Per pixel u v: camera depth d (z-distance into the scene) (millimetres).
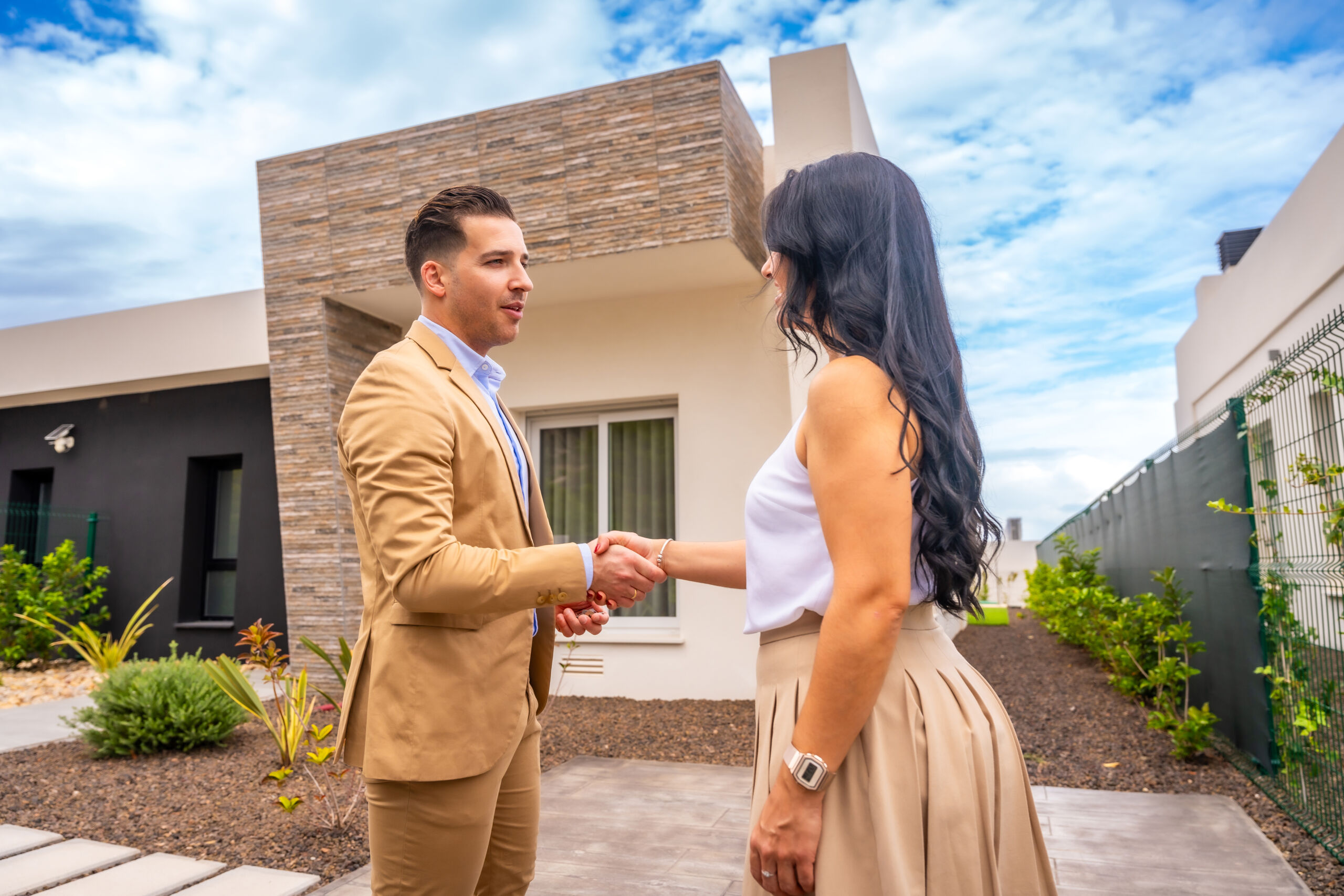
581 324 6609
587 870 2865
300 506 6629
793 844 935
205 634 8430
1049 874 1036
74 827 3451
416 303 6746
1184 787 3836
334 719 5395
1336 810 3137
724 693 6016
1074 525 12305
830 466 943
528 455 1944
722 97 5414
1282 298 8320
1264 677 3791
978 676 1115
